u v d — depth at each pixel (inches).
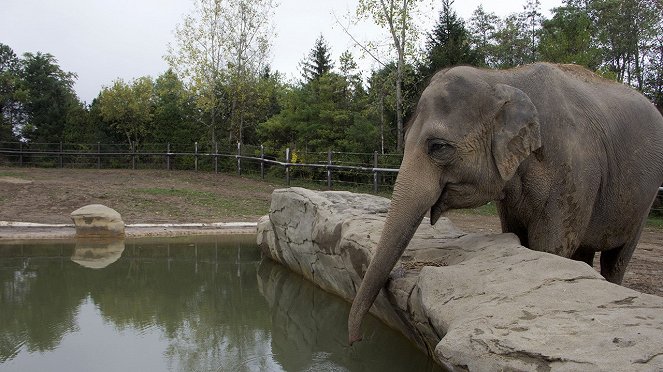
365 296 146.3
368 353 188.2
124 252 387.2
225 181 806.5
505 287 121.8
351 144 925.2
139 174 868.0
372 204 283.0
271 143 1059.3
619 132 194.4
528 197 171.0
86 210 439.2
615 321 96.0
